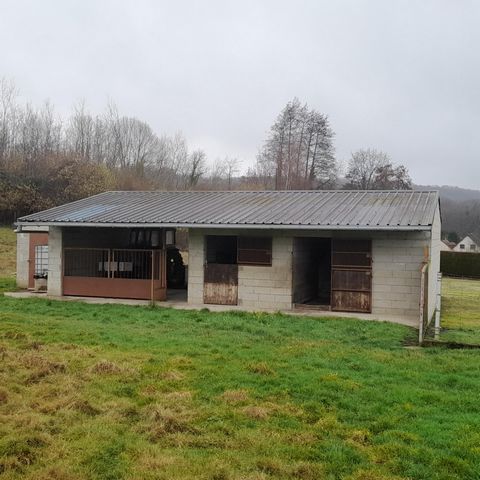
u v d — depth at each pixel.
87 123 59.12
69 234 19.03
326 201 17.98
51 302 16.58
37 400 6.84
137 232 22.16
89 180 45.12
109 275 18.62
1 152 48.53
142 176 57.75
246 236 16.67
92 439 5.75
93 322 12.99
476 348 10.90
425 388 7.80
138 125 62.84
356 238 15.55
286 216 16.16
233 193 20.80
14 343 9.96
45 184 43.44
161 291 18.09
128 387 7.55
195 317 13.95
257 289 16.55
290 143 61.16
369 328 12.76
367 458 5.47
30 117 53.38
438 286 13.49
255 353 9.68
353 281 15.59
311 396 7.29
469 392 7.62
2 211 39.94
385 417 6.52
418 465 5.28
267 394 7.34
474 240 74.25
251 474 5.07
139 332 11.62
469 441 5.76
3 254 31.44
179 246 30.56
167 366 8.59
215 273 16.97
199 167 65.69
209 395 7.27
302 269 17.58
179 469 5.15
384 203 17.05
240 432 6.04
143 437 5.91
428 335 12.59
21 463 5.17
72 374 8.07
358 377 8.21
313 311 15.80
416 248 14.98
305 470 5.16
